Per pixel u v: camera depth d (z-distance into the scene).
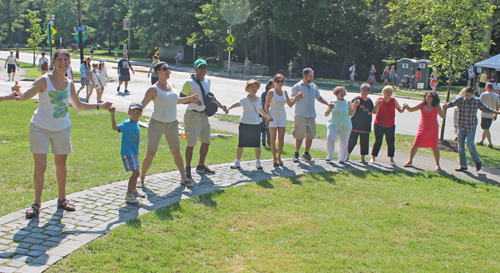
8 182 6.07
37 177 4.91
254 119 7.59
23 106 13.13
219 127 12.34
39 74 25.86
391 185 7.23
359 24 37.25
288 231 5.00
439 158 9.32
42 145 4.88
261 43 42.16
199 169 7.29
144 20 51.59
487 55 26.95
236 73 38.81
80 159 7.51
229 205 5.70
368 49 43.81
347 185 7.04
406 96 25.16
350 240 4.86
